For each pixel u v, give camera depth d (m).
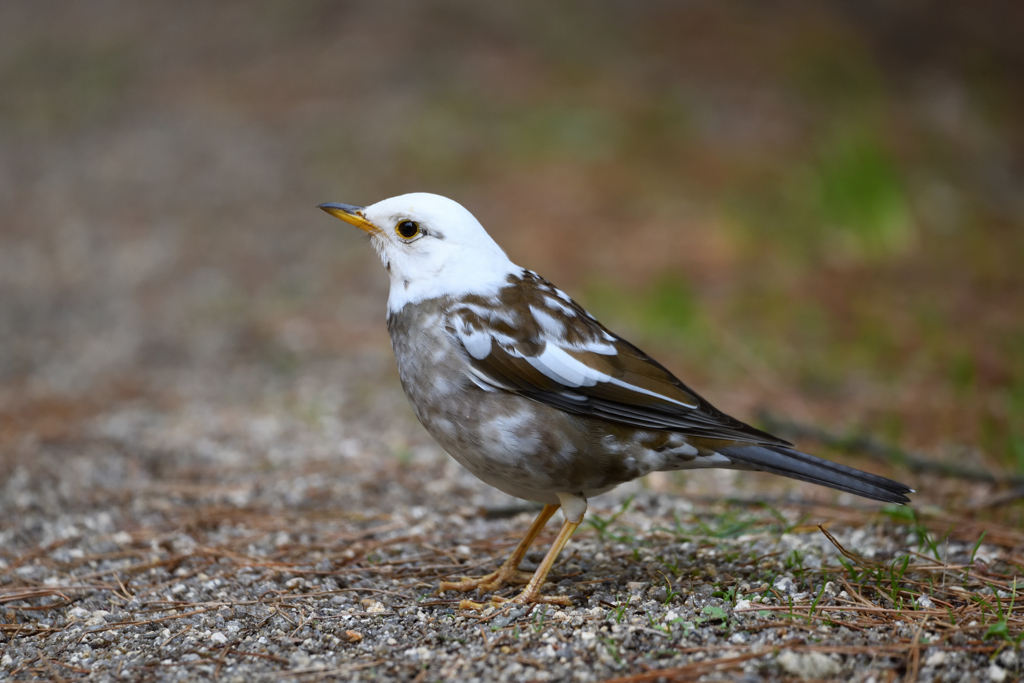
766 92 23.66
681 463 6.29
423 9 30.36
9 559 7.44
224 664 5.50
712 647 5.41
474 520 8.27
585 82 24.28
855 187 16.11
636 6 29.95
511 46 27.16
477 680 5.18
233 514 8.40
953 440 9.84
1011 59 27.48
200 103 25.83
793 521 7.92
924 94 24.77
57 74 29.52
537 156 20.09
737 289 14.59
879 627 5.62
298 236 18.23
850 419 10.55
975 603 5.99
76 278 16.98
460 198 18.36
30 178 22.52
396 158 20.83
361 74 26.02
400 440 10.45
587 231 16.66
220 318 14.95
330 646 5.73
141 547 7.67
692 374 11.96
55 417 11.29
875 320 13.25
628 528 7.85
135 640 5.89
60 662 5.62
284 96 25.48
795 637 5.50
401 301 6.42
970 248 16.25
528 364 6.08
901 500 5.93
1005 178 20.44
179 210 19.98
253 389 12.30
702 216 17.27
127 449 10.25
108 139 24.45
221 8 33.19
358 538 7.78
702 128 21.55
